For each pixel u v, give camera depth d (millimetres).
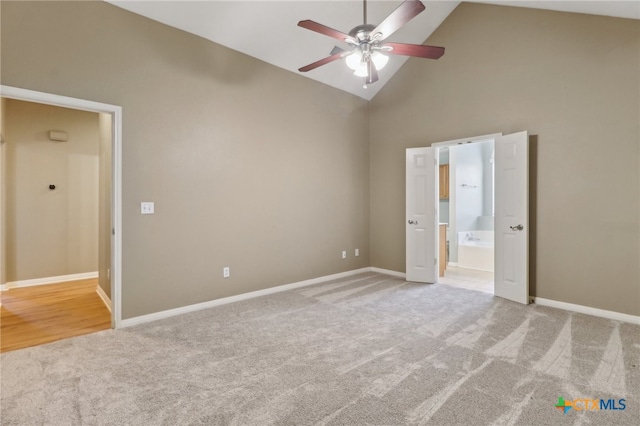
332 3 3578
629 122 3129
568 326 3021
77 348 2619
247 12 3385
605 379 2113
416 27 4484
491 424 1697
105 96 2934
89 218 5270
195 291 3535
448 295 4090
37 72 2609
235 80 3846
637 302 3104
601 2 2877
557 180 3568
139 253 3158
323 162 4848
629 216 3141
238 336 2842
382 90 5340
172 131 3350
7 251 4590
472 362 2350
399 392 1983
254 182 4035
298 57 4211
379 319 3242
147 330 2986
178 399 1928
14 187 4645
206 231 3613
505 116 3957
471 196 6559
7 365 2342
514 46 3873
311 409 1826
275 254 4266
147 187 3191
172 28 3338
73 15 2771
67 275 5078
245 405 1867
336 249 5051
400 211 5145
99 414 1793
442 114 4582
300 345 2654
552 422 1710
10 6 2506
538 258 3723
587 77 3357
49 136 4910
